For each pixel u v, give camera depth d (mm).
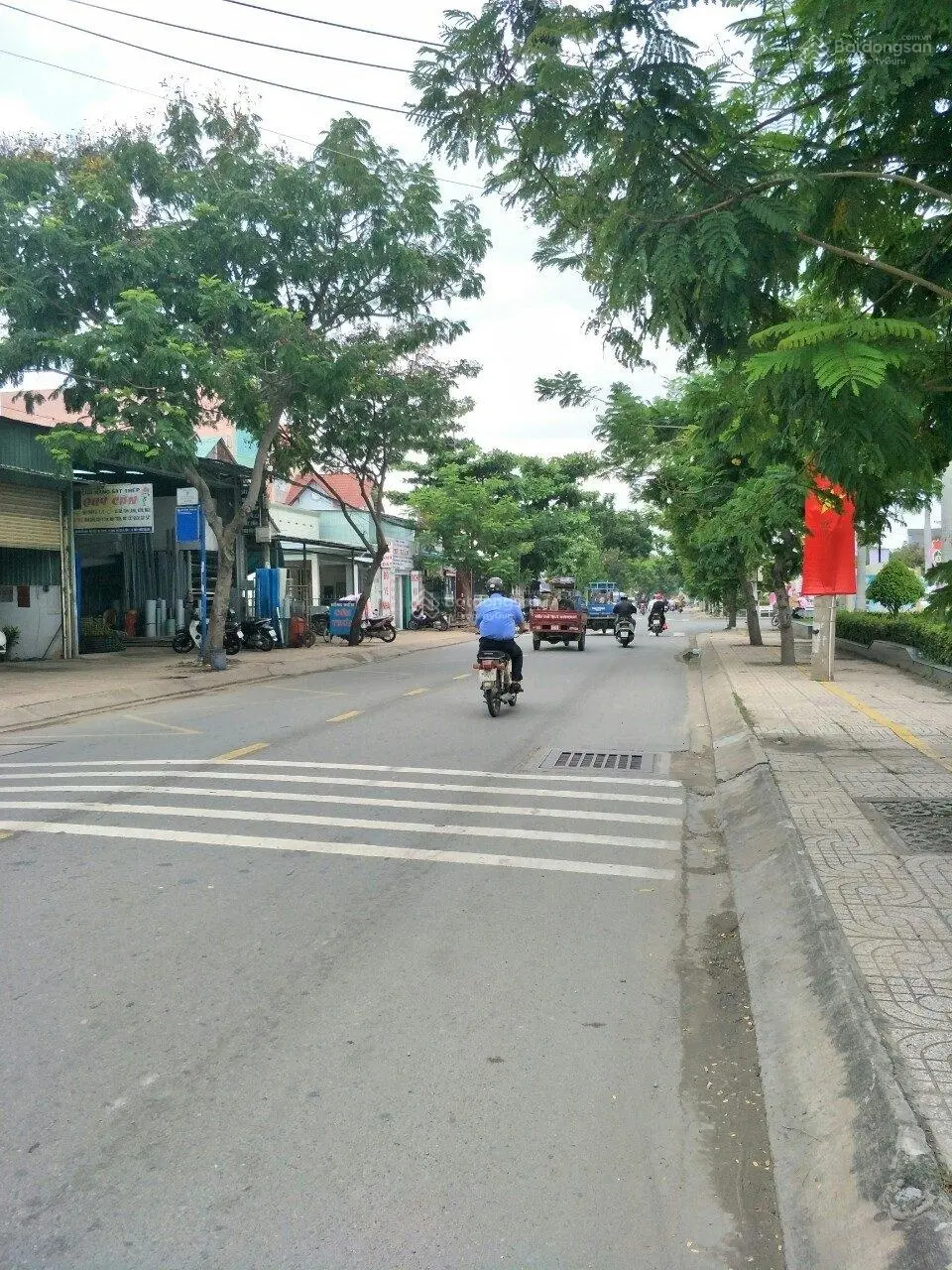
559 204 5066
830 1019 3611
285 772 9148
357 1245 2639
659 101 4316
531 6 4504
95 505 21703
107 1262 2578
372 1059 3664
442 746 10625
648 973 4492
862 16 4113
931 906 4680
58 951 4715
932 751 8984
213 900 5457
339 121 17875
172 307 17203
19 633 21969
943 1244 2340
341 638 30359
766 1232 2699
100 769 9406
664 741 11023
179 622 28078
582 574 59969
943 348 3895
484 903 5445
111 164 17219
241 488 26969
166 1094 3410
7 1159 3037
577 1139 3143
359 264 18438
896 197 4570
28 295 15953
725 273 4043
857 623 22906
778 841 6152
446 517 41812
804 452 4168
